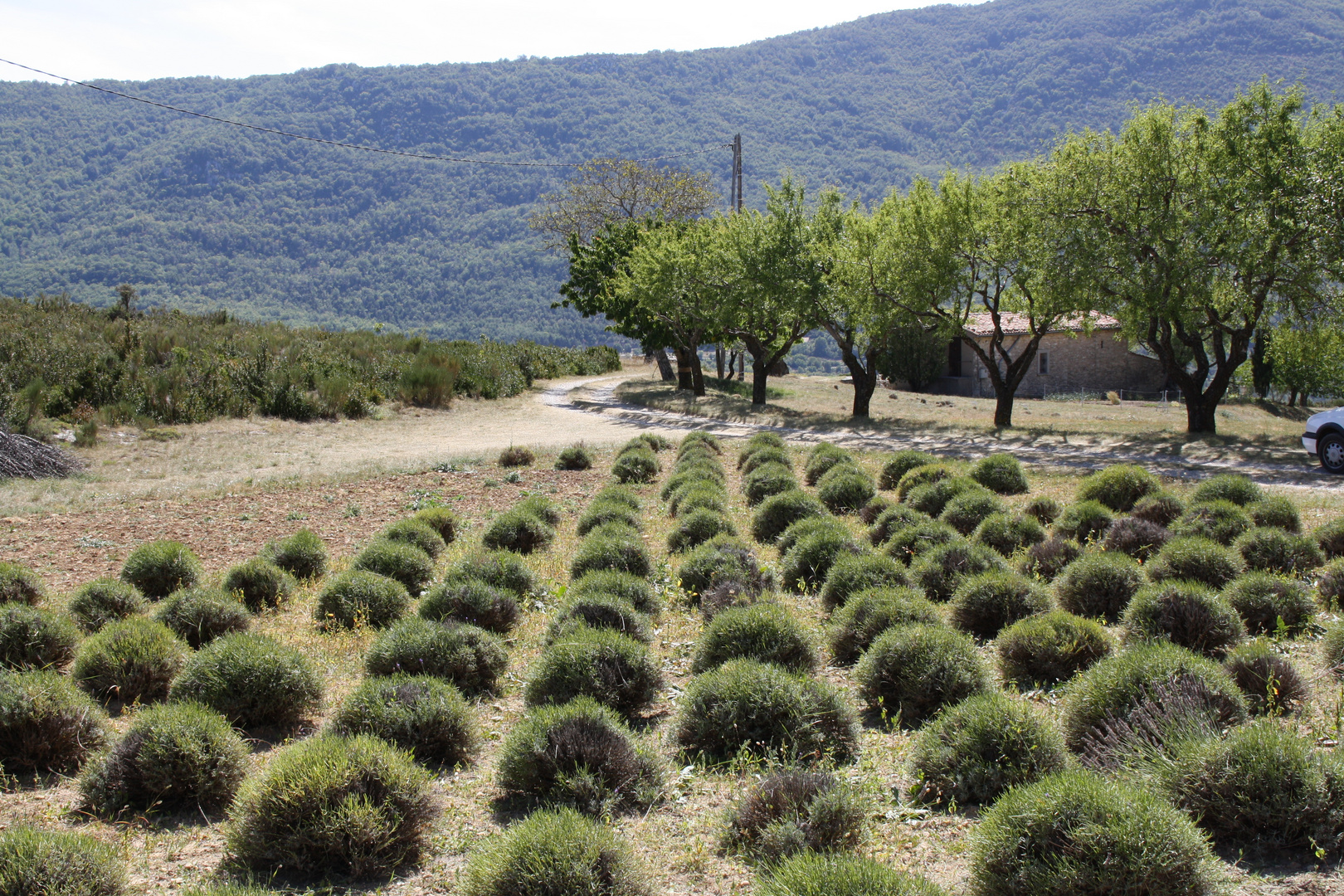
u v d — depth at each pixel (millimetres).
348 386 26188
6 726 4801
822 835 3826
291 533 11633
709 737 5027
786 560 9195
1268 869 3564
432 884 3777
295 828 3887
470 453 20047
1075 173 20344
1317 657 5992
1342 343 21188
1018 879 3340
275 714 5566
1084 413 30344
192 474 16469
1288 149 18109
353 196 188250
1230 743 3920
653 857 3904
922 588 8117
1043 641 5938
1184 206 19266
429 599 7535
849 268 25094
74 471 15812
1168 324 21094
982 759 4371
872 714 5672
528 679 5848
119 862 3732
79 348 24188
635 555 9164
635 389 38438
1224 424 25219
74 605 7473
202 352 26469
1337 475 15172
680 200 53688
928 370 44250
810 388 39906
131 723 5355
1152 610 6332
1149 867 3205
